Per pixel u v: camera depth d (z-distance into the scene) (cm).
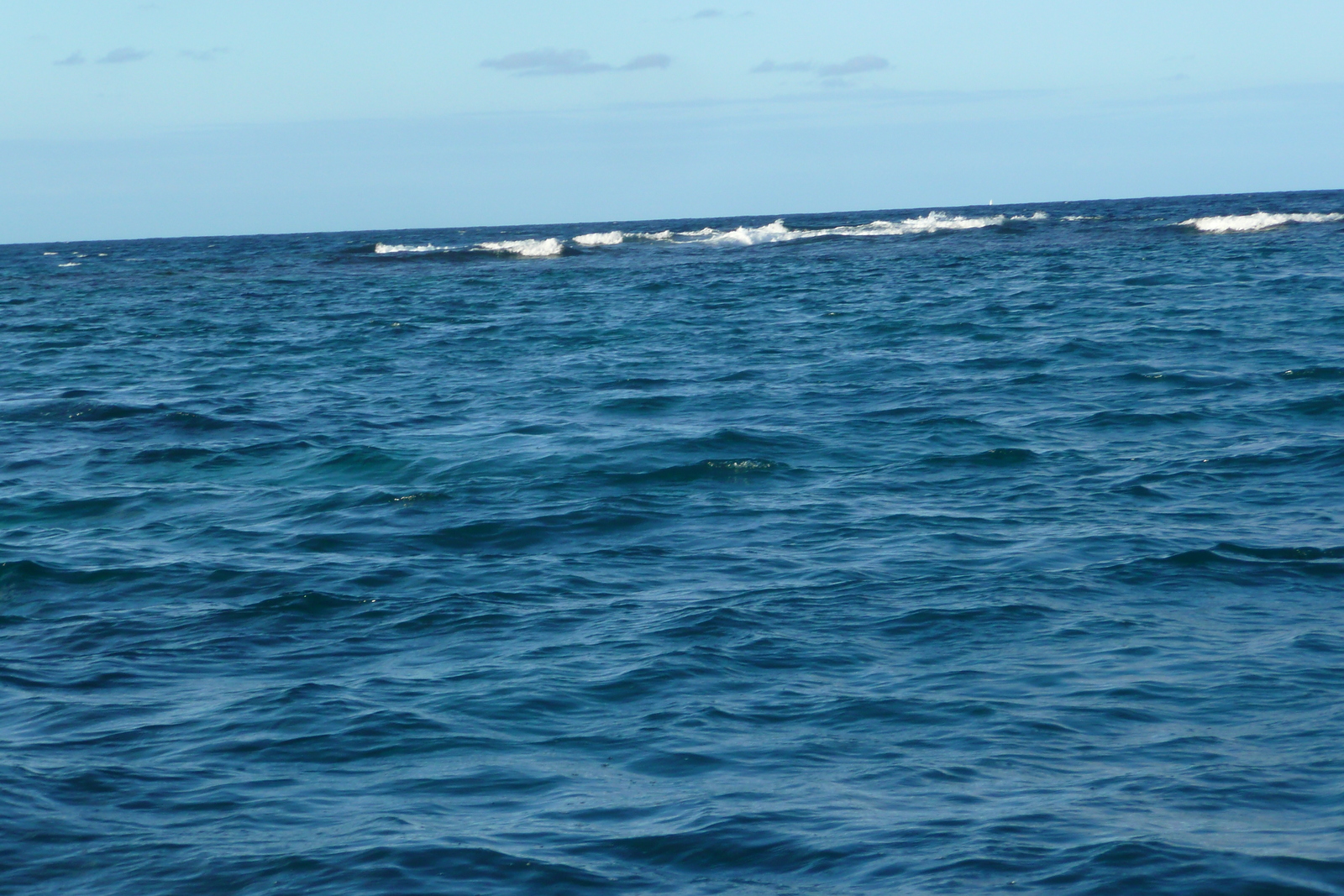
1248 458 2105
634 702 1110
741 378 3244
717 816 877
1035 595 1401
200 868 815
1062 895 756
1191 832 830
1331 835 823
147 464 2270
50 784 945
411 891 779
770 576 1518
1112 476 2025
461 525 1789
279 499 1988
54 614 1416
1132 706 1071
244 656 1261
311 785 947
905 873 790
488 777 958
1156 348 3438
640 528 1766
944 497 1927
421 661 1234
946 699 1102
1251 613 1323
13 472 2227
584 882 790
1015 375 3116
